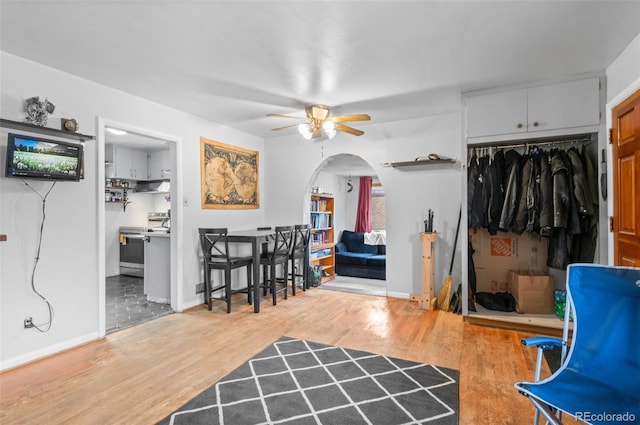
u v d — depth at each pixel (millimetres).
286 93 3510
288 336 3217
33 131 2703
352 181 8711
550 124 3178
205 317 3822
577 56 2729
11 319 2605
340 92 3496
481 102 3457
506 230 3447
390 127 4719
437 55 2686
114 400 2133
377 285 5801
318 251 6309
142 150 6559
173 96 3580
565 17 2158
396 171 4691
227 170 4844
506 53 2666
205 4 1982
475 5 2020
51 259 2844
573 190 3145
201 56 2666
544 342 1646
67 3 1962
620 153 2723
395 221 4707
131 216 6652
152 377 2424
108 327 3465
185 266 4145
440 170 4422
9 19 2131
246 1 1958
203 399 2135
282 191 5570
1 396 2184
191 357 2758
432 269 4199
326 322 3631
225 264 4043
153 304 4340
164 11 2055
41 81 2785
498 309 3594
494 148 3742
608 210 2936
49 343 2816
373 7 2031
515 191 3420
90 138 2980
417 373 2459
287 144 5516
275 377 2412
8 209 2604
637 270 1615
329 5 2008
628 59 2562
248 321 3674
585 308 1705
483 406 2041
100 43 2453
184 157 4145
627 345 1563
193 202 4270
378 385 2293
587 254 3201
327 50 2582
